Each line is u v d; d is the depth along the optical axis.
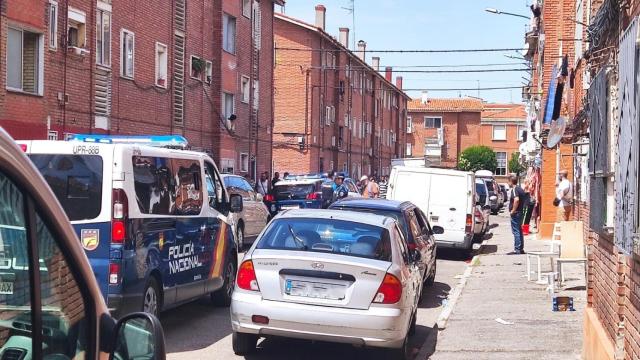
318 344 9.44
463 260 20.14
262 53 37.78
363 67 56.19
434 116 84.81
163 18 26.50
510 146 83.75
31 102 18.36
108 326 2.84
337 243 8.31
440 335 10.00
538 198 30.09
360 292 7.76
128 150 8.53
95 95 21.83
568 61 19.72
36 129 18.55
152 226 8.98
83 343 2.71
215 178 11.63
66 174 8.30
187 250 10.07
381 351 9.15
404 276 8.18
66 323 2.62
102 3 22.11
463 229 19.84
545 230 25.62
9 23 17.42
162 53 26.67
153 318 2.69
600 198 7.77
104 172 8.31
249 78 35.66
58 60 19.91
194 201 10.45
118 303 8.22
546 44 25.95
